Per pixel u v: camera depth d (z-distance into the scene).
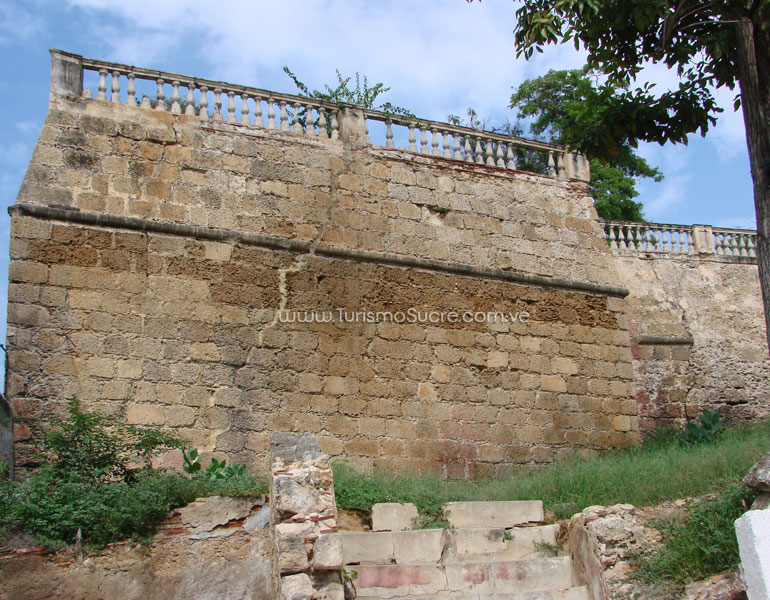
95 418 9.63
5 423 10.66
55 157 12.38
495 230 15.57
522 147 16.56
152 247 12.52
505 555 8.63
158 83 13.53
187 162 13.26
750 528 5.99
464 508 9.43
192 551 8.28
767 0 9.84
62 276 11.80
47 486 8.52
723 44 10.91
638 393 17.83
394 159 15.07
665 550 7.61
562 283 15.81
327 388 13.11
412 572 7.95
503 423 14.40
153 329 12.14
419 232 14.83
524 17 10.80
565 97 27.89
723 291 19.70
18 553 7.80
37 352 11.36
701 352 18.77
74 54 13.00
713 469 9.73
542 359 15.18
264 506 8.70
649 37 11.27
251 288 13.01
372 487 10.30
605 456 14.65
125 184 12.71
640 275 19.16
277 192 13.80
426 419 13.75
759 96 10.14
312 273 13.59
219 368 12.41
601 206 27.61
